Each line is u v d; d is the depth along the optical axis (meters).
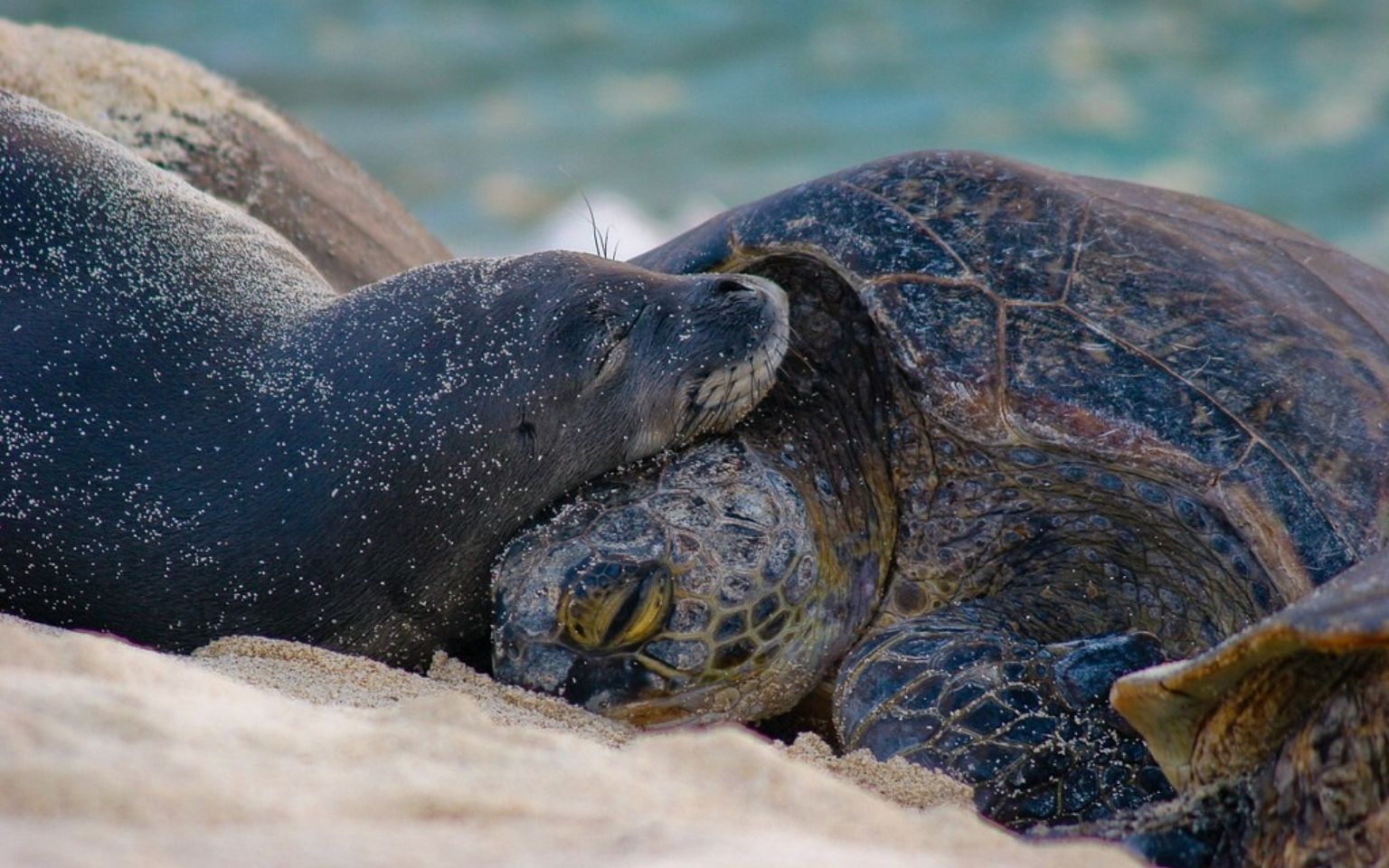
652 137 61.03
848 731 16.25
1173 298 17.78
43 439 15.70
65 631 14.32
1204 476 16.55
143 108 25.09
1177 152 59.50
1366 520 16.16
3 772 9.02
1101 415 17.02
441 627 17.19
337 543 16.28
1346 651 11.38
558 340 17.11
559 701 15.95
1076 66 68.81
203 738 10.36
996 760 15.29
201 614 15.98
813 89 66.69
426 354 16.95
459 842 9.13
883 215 18.67
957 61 69.69
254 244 18.34
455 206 53.38
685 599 16.53
